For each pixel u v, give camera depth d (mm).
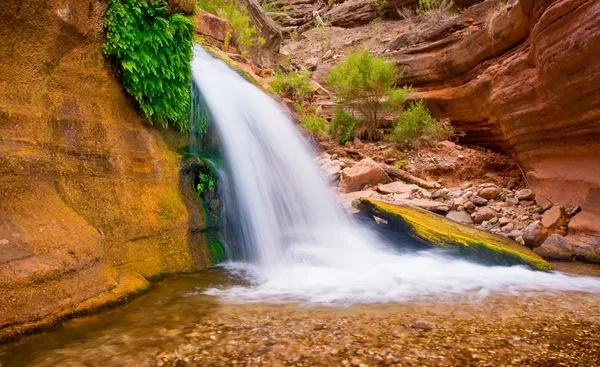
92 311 3877
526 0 8922
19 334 3283
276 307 4309
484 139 13250
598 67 6125
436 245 6793
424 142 13492
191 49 6695
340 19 27406
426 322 3785
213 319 3865
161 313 4020
